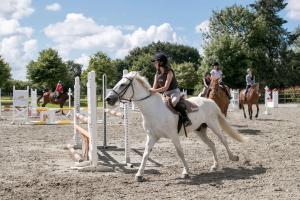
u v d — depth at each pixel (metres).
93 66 65.81
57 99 30.27
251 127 18.88
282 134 16.31
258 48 63.72
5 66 55.91
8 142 14.96
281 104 46.00
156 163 10.49
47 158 11.44
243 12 67.00
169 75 8.69
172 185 8.09
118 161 10.78
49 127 20.80
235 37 63.12
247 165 10.03
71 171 9.59
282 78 65.62
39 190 7.77
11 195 7.39
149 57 87.94
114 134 17.12
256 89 23.31
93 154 9.72
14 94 23.03
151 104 8.51
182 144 13.84
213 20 68.94
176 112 8.71
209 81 16.22
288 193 7.25
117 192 7.57
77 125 12.77
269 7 69.56
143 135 16.70
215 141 14.30
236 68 62.00
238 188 7.69
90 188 7.90
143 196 7.23
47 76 58.28
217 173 9.20
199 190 7.62
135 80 8.48
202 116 9.27
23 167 10.09
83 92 71.19
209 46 63.44
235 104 33.31
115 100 8.38
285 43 69.12
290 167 9.72
